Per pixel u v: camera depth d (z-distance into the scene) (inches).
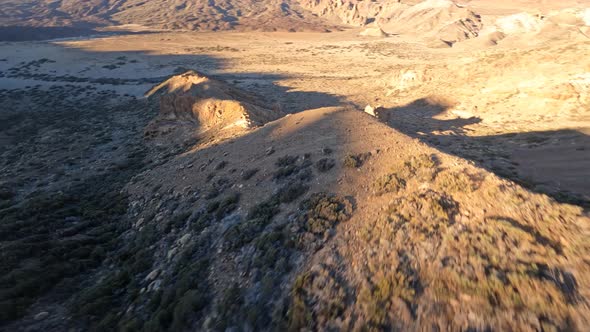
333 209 631.2
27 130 2689.5
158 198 1069.1
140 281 673.0
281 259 553.9
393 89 3789.4
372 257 489.1
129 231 930.7
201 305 528.1
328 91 4052.7
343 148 896.9
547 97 2209.6
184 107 2100.1
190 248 704.4
